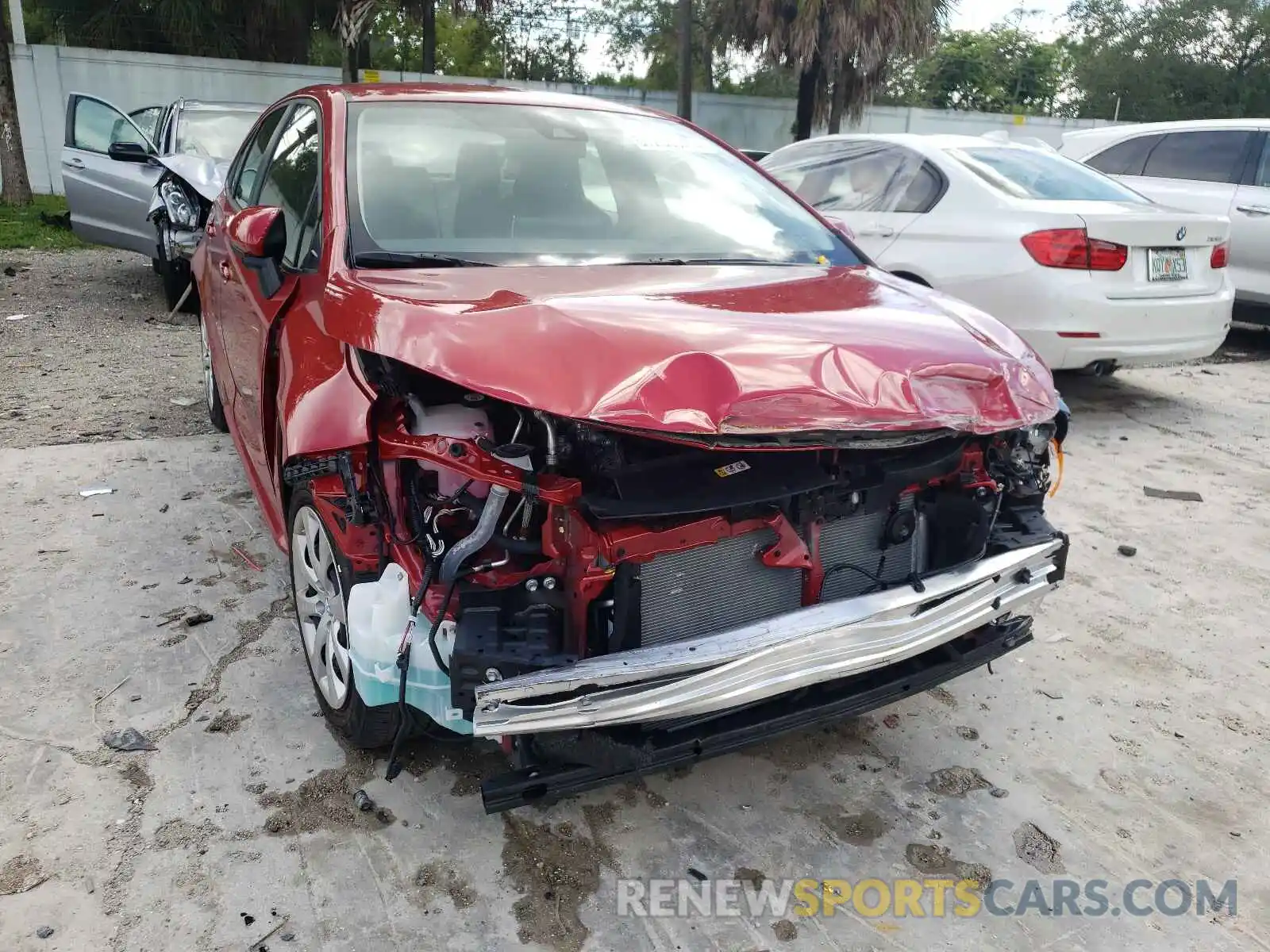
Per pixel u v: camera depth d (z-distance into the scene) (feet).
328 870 7.59
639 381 6.47
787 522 7.82
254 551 12.84
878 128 72.23
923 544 9.04
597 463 7.06
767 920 7.37
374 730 8.32
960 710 10.28
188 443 16.96
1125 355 18.51
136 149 26.40
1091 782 9.17
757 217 11.19
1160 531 15.11
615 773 7.12
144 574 12.12
